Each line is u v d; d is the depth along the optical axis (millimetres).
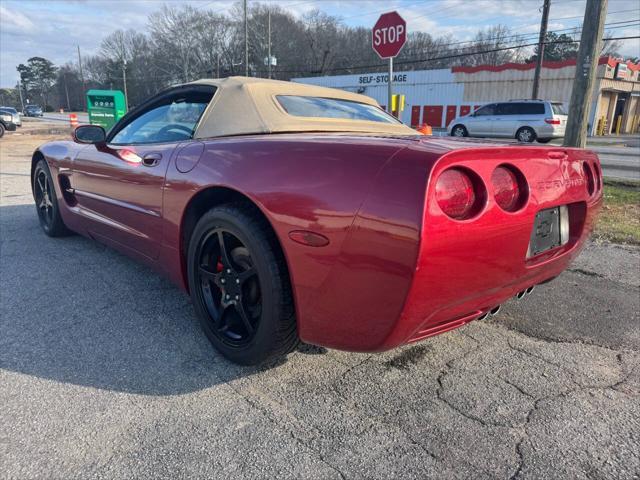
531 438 1846
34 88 111500
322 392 2133
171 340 2582
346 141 1890
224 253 2229
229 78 2889
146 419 1916
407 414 1981
